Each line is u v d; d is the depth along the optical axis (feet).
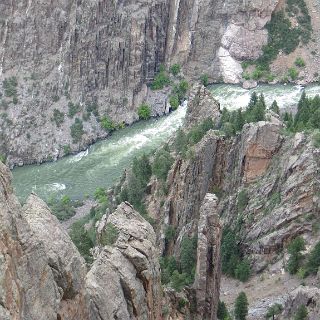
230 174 389.80
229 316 288.51
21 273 102.42
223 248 368.07
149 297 158.40
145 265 156.25
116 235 169.58
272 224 355.77
